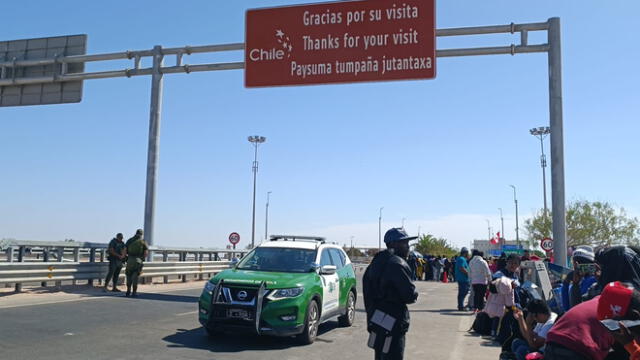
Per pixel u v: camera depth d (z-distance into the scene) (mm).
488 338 10656
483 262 14477
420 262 36219
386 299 5582
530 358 5082
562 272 12242
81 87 18812
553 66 14711
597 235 59500
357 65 15141
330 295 10656
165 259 20359
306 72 15492
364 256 88688
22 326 9766
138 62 18328
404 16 15008
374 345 5562
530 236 62125
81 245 16297
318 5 15625
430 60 14727
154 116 18344
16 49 19406
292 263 10484
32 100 19203
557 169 14281
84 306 12766
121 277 18125
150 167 18469
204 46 17438
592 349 3688
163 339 9266
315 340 9914
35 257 20734
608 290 3545
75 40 18875
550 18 14852
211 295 9172
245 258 10766
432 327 12227
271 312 8961
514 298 10094
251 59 15984
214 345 8992
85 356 7707
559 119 14500
